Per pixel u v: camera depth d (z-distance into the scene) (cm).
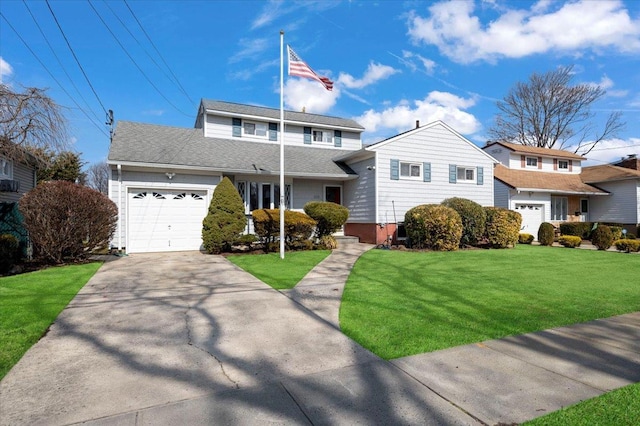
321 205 1324
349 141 2011
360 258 1074
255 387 292
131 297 592
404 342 394
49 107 1009
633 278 795
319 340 402
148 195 1262
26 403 265
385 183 1493
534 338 408
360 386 293
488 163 1725
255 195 1513
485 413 252
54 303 539
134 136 1427
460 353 363
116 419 244
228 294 617
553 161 2444
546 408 258
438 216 1288
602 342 396
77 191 914
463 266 946
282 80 1062
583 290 665
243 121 1775
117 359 348
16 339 392
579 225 2097
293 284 700
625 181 2208
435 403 266
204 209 1345
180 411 255
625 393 279
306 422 242
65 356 355
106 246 1022
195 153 1407
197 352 367
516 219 1456
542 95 3359
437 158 1606
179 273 816
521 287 687
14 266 888
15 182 1047
